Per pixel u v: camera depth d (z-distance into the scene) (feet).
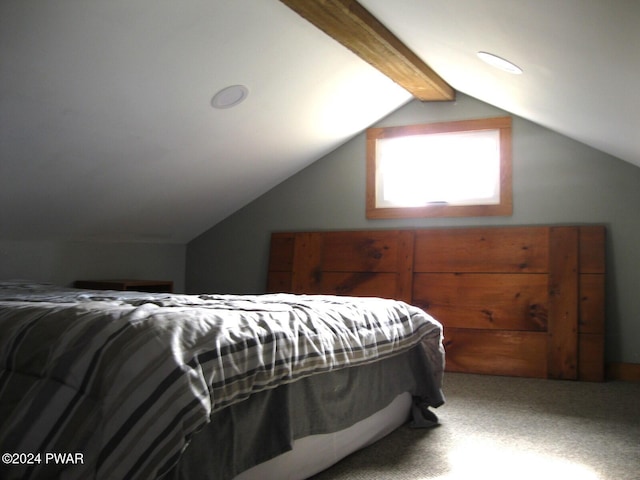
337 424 6.40
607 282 11.67
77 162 9.73
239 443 5.00
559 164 12.17
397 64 10.48
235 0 7.74
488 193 12.98
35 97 7.86
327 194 14.29
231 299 7.74
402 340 7.64
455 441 7.48
